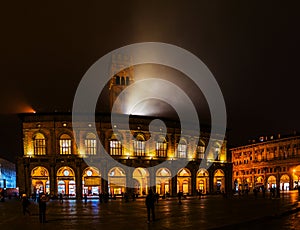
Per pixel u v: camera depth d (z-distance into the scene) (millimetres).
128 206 61688
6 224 36969
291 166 135250
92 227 32875
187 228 30688
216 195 105750
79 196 91125
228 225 32188
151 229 30484
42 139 93938
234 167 167875
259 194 106438
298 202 62500
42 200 37969
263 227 32219
